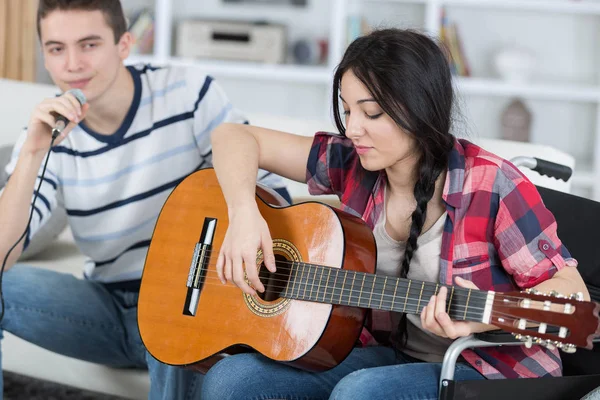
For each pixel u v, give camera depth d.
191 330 1.79
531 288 1.49
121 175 2.23
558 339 1.35
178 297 1.83
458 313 1.44
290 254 1.70
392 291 1.55
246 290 1.68
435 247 1.64
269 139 1.89
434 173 1.61
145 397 2.29
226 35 4.59
